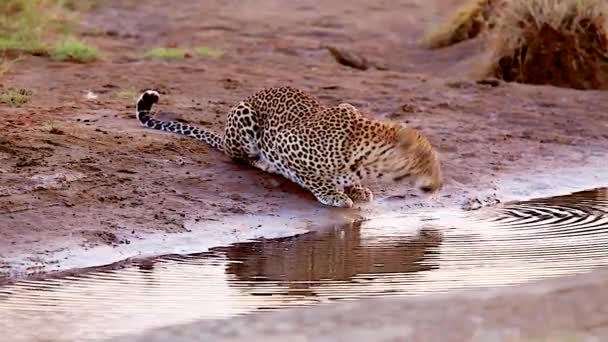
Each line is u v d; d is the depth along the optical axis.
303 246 12.48
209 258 11.95
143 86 19.27
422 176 14.05
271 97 14.77
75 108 17.14
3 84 18.67
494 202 14.86
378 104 19.09
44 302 10.09
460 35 26.31
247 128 14.77
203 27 28.08
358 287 10.56
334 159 13.97
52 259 11.74
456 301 8.13
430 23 29.56
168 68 21.08
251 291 10.48
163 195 13.73
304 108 14.43
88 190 13.52
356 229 13.37
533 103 19.77
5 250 11.84
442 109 19.02
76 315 9.60
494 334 7.33
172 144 15.33
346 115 14.10
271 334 7.54
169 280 10.99
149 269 11.47
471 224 13.54
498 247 12.22
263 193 14.30
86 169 14.12
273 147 14.52
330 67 22.48
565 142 17.56
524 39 22.83
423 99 19.59
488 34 25.08
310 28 28.47
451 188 15.19
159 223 12.95
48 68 20.36
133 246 12.29
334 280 10.90
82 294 10.40
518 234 12.90
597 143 17.67
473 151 16.78
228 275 11.19
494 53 23.28
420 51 26.31
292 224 13.52
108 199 13.37
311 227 13.49
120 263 11.75
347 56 24.58
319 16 30.06
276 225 13.43
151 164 14.58
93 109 17.16
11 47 21.47
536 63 22.81
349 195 14.46
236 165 15.05
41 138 15.00
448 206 14.58
